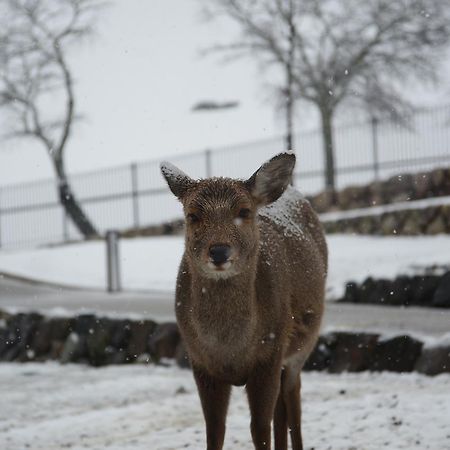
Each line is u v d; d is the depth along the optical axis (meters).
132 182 29.97
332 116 32.59
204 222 5.75
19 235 34.12
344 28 31.97
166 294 17.62
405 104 32.34
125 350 13.23
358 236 21.05
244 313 5.85
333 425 7.80
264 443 6.07
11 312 15.54
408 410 7.95
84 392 10.70
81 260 24.56
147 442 7.73
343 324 11.73
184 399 9.68
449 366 9.53
